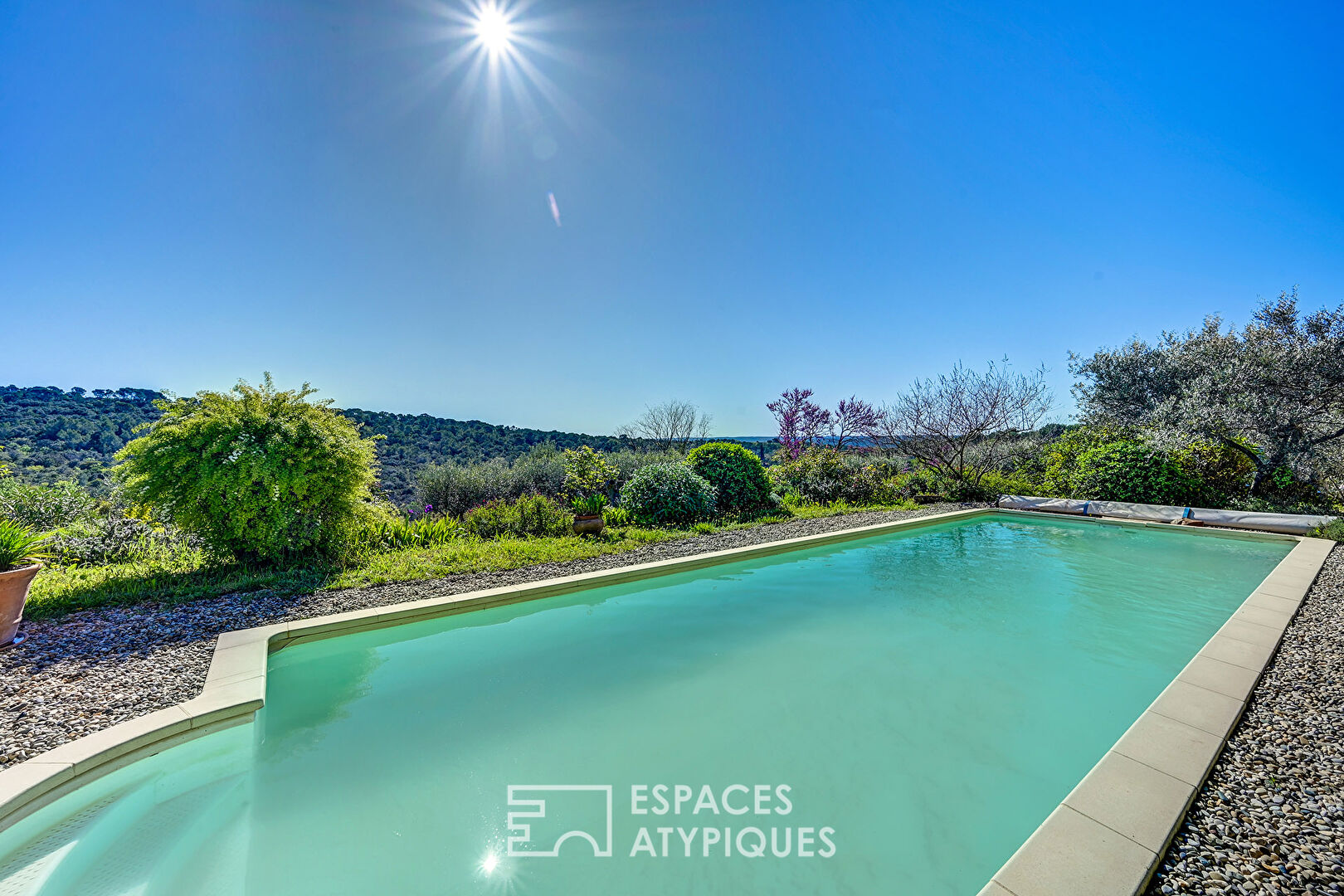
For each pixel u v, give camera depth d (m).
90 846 1.98
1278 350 9.98
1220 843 1.81
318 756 2.59
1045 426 13.94
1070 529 9.07
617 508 9.24
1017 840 2.08
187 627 3.74
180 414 5.43
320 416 5.86
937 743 2.73
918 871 1.92
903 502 11.39
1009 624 4.42
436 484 10.14
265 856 1.96
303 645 3.76
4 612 3.38
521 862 1.95
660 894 1.81
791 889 1.84
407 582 4.93
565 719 2.93
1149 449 10.27
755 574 5.93
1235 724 2.55
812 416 16.36
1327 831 1.86
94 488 7.60
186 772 2.46
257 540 5.18
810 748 2.68
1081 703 3.13
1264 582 4.90
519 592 4.68
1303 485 9.88
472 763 2.55
